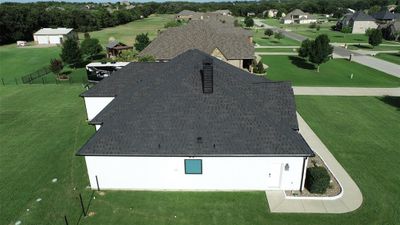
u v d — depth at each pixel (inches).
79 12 5000.0
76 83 1764.3
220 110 728.3
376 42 2861.7
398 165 820.0
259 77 1015.6
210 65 731.4
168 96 760.3
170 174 712.4
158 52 1961.1
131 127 717.9
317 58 1932.8
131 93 880.9
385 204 667.4
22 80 1875.0
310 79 1776.6
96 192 724.0
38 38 3545.8
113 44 2662.4
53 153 914.1
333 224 613.6
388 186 729.0
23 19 3937.0
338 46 3073.3
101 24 5329.7
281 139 684.1
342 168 806.5
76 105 1350.9
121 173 714.8
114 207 671.8
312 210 653.3
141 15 7677.2
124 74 1135.6
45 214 653.3
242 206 669.3
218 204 677.3
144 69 1145.4
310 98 1402.6
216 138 689.0
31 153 916.0
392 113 1205.7
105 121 786.2
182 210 661.3
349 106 1289.4
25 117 1214.9
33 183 764.0
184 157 687.1
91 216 645.9
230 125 706.2
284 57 2519.7
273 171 698.2
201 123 711.1
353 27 4389.8
